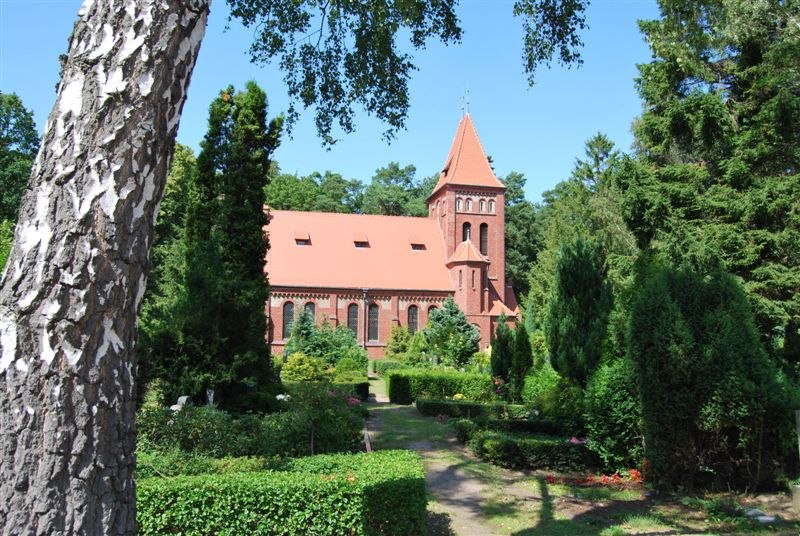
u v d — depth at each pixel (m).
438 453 13.91
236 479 7.14
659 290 11.16
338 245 50.31
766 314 18.91
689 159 24.42
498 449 12.73
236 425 11.23
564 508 9.70
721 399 10.12
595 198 37.62
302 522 6.93
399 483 7.37
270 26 11.25
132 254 2.95
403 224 53.28
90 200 2.85
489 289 51.19
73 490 2.66
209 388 14.85
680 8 12.27
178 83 3.19
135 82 2.99
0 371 2.67
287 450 10.84
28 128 39.78
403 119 12.21
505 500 10.14
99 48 2.98
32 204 2.86
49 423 2.66
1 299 2.77
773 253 19.73
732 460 10.60
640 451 11.84
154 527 6.71
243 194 19.22
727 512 9.32
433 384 25.69
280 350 45.91
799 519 8.87
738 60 21.27
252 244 18.83
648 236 21.75
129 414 2.95
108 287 2.85
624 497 10.42
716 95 19.84
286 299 46.72
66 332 2.74
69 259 2.78
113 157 2.91
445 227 52.06
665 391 10.66
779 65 19.27
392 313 48.56
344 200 76.00
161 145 3.11
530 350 21.33
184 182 41.50
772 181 19.59
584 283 15.75
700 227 20.53
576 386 14.29
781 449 10.12
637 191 21.17
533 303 44.69
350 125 12.29
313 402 11.73
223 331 15.38
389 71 11.69
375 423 18.52
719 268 11.27
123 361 2.93
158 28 3.08
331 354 36.28
